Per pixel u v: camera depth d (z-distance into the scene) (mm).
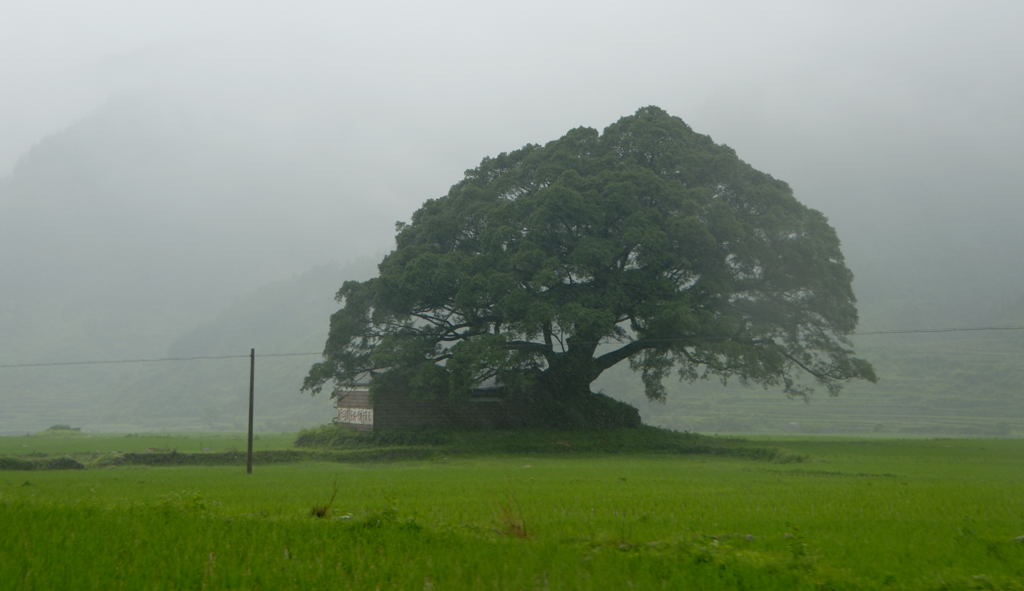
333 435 52812
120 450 49438
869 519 16281
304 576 10320
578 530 14812
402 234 58094
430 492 23203
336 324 53344
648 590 9875
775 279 52594
